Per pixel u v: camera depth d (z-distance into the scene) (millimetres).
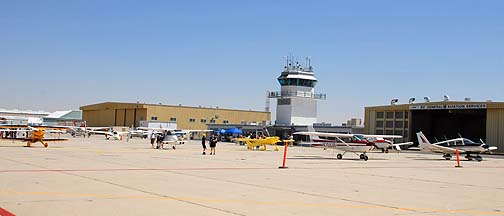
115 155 34594
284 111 88250
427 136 71250
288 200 13883
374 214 11914
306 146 72125
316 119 89750
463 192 17156
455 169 29797
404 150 66562
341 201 13984
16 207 11484
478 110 63969
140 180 18172
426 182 20562
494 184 20375
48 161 26453
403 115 69812
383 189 17391
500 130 58500
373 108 74625
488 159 46281
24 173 19609
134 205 12242
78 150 40625
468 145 42281
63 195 13648
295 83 87625
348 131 77938
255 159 34625
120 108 117938
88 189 15117
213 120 117375
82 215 10672
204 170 23688
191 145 64625
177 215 11023
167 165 26250
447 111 68062
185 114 113375
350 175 23016
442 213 12328
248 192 15461
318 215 11555
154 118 109812
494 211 12875
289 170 25109
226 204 12805
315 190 16469
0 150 36688
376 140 53625
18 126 50656
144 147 52062
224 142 87375
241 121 119000
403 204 13719
